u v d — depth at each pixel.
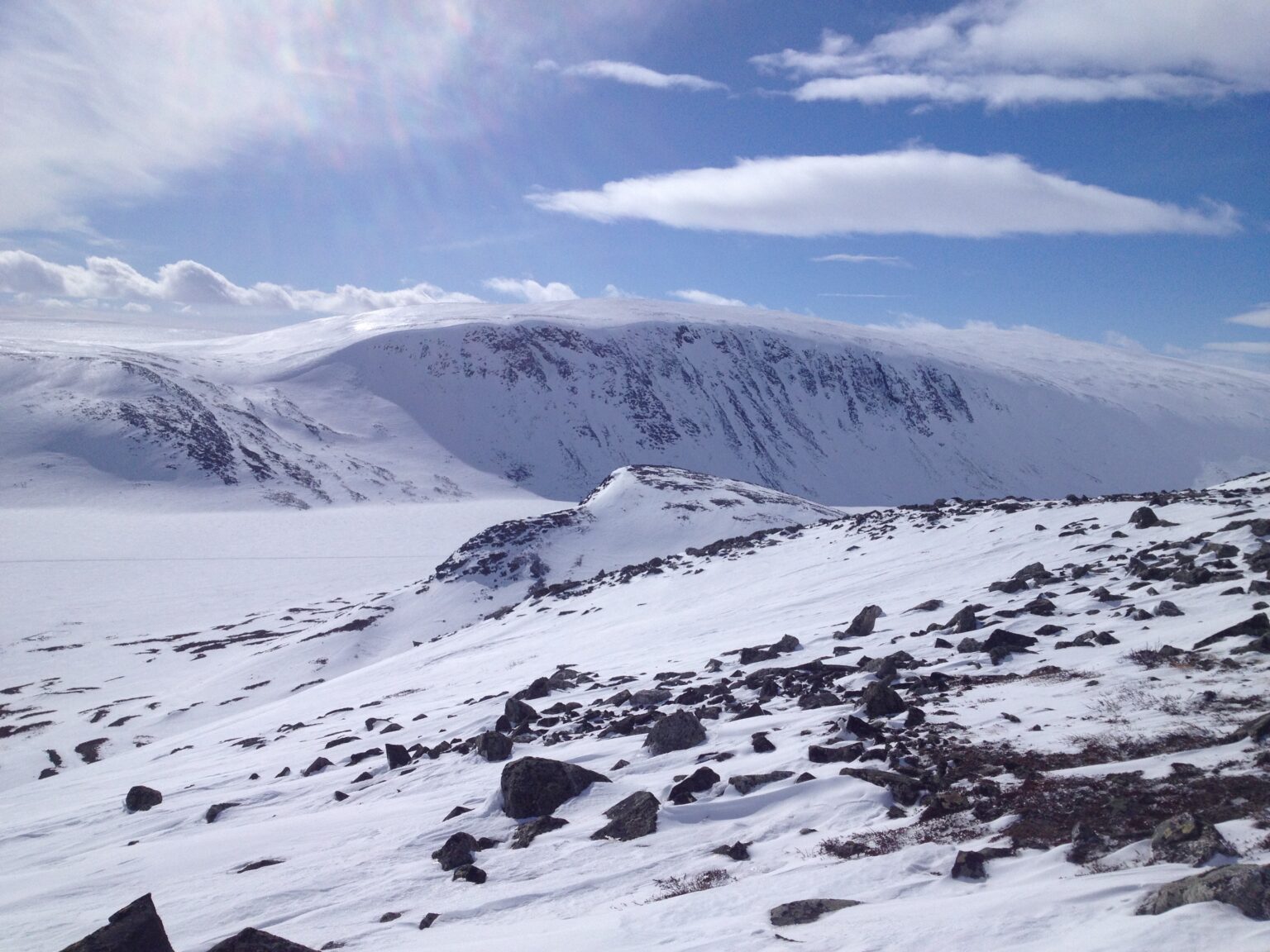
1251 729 9.40
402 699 30.78
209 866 12.55
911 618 22.20
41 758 40.72
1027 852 7.88
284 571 91.31
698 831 10.39
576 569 62.25
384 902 9.87
